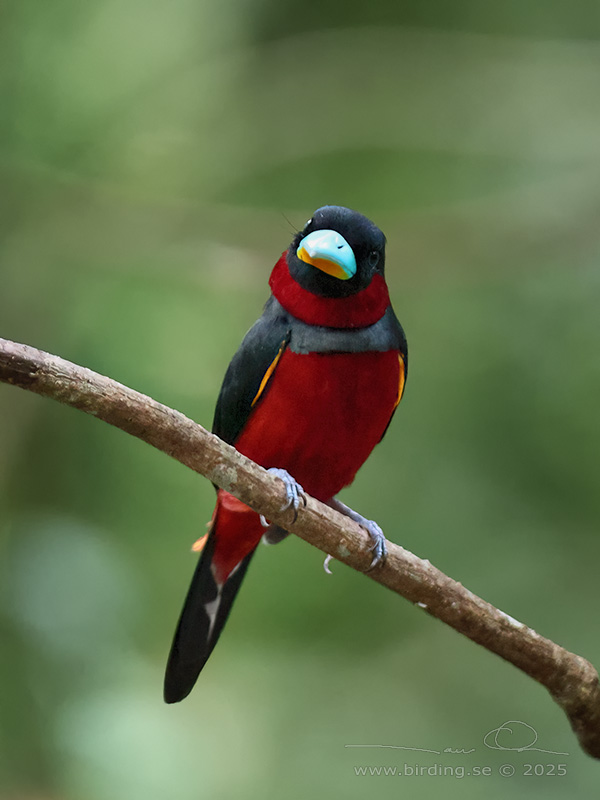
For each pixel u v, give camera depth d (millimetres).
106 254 13336
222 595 7891
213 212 13602
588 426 12117
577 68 14398
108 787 9859
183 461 5910
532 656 6660
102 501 12211
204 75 14219
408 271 13523
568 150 14180
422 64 14578
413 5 14680
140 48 13641
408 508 12297
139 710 10188
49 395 5422
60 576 10445
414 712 11695
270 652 12453
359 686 12008
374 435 7492
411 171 14250
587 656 11180
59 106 13250
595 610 11508
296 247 7301
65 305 13070
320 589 12883
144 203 13484
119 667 10305
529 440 12312
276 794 10633
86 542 10672
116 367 12406
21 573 10414
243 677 12156
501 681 11914
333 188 14094
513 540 11984
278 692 11938
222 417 7727
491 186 14250
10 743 9727
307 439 7301
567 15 14523
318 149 14250
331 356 7105
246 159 14250
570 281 12891
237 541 7691
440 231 13562
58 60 13219
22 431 12234
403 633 12617
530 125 14375
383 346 7199
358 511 12336
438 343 13070
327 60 14477
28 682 9914
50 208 13320
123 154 13742
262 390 7273
